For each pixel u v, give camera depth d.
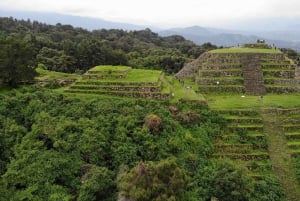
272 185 37.19
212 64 60.09
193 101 47.34
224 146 42.19
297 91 55.31
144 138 39.75
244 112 46.69
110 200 35.44
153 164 33.66
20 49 52.19
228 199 34.09
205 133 43.28
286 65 59.09
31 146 39.69
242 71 58.12
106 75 53.31
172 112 45.06
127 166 37.38
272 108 47.53
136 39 159.38
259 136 42.94
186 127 43.66
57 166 37.50
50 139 40.91
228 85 55.84
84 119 42.06
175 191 31.83
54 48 97.62
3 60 50.19
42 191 36.00
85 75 53.78
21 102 45.91
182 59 101.06
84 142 39.31
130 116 42.28
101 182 35.47
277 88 55.16
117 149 39.09
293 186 37.78
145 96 48.31
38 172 37.00
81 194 34.94
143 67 95.62
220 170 36.03
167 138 40.38
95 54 90.12
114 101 45.66
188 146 40.84
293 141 42.97
